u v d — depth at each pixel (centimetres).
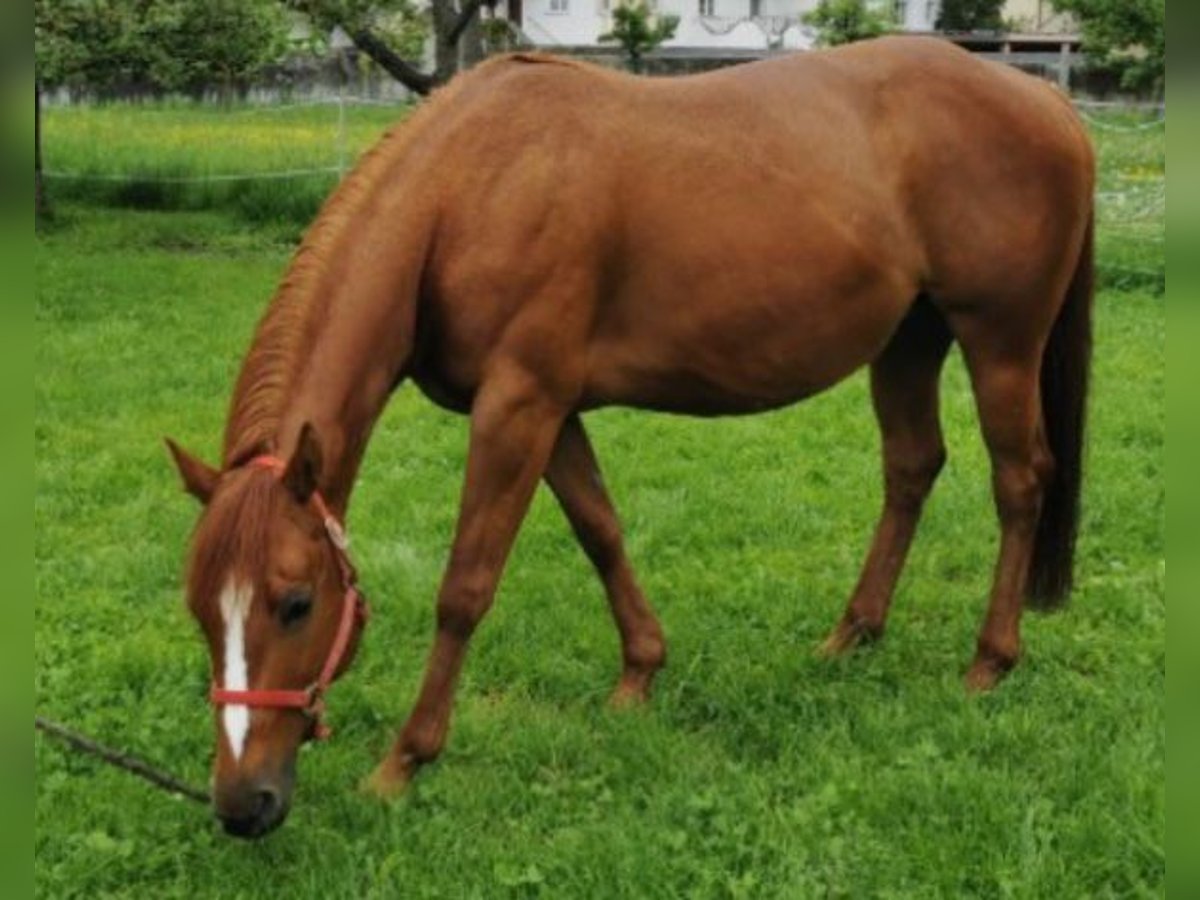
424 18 1370
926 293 421
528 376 360
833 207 389
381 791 370
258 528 294
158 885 335
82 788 371
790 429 747
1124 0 1556
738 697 426
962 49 428
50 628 481
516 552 559
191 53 1209
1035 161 413
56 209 1496
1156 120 1698
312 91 2258
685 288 377
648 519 598
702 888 323
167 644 471
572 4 3759
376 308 346
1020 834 339
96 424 745
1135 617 491
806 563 553
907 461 462
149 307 1050
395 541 573
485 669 453
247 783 293
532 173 358
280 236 1412
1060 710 418
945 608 505
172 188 1555
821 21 1923
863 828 346
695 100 386
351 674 449
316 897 327
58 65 1177
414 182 356
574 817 362
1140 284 1173
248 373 333
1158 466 664
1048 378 448
